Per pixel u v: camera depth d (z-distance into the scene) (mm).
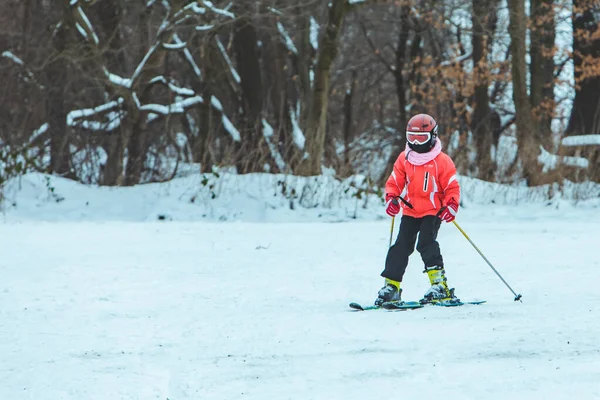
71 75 72500
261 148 66438
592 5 77188
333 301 22656
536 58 80250
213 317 20281
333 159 68062
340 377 14281
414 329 18125
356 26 108875
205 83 71875
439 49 96188
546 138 72688
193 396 13336
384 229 46375
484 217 57188
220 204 59688
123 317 20422
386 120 121438
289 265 30406
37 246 36188
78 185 62531
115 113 75812
